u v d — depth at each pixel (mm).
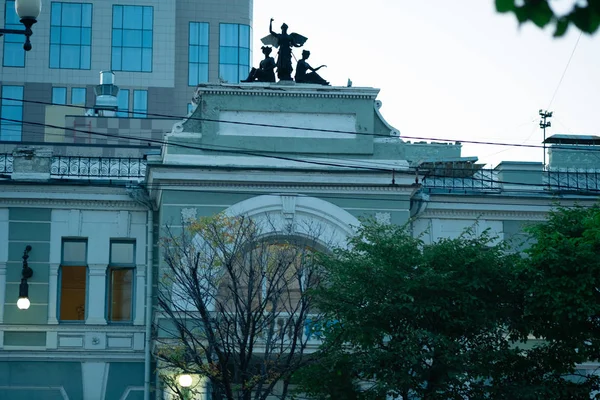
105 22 80000
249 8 84500
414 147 45875
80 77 78875
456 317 26672
